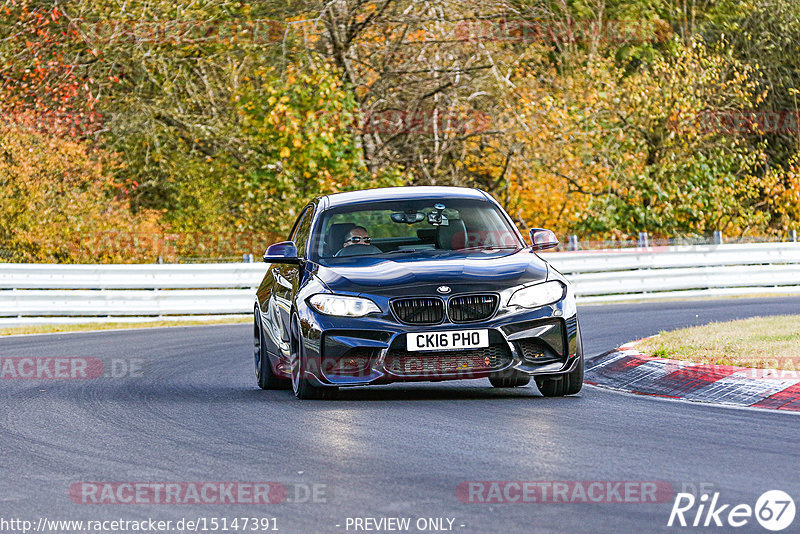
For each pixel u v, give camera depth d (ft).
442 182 307.78
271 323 103.19
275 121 258.57
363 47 296.30
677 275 246.47
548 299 88.74
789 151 383.24
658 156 322.96
